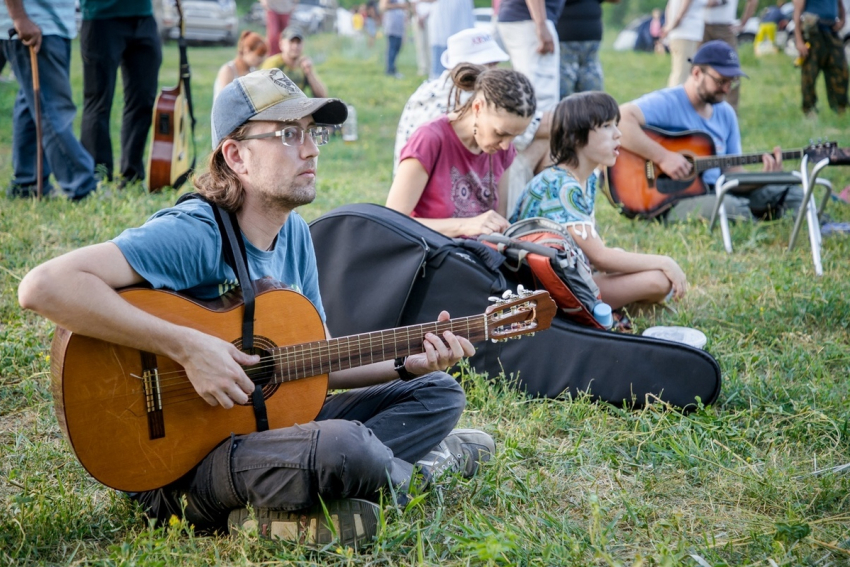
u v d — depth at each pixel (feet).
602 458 10.34
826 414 11.33
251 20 82.74
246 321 8.21
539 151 16.43
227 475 7.85
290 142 8.11
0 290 14.67
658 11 75.10
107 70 20.79
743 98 44.11
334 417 9.28
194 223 7.98
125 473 7.84
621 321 14.37
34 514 8.29
